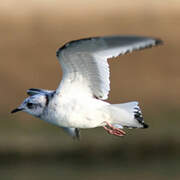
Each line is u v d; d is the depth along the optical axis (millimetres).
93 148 17531
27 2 28203
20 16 26891
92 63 9820
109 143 17594
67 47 9438
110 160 17328
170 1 28062
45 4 28109
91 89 10297
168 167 17109
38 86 22797
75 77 10133
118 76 23266
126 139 17766
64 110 10250
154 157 17531
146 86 22578
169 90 22297
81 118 10273
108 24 26250
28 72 23484
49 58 24438
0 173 16734
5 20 26500
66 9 27625
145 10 27328
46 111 10453
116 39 9094
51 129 18672
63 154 17438
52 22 26531
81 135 17828
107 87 10125
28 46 24984
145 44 8859
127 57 24453
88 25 26250
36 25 26312
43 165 17156
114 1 28109
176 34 25641
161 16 26844
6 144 17656
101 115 10352
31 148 17531
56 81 23172
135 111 10336
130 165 17250
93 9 27609
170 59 24375
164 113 20453
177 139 17953
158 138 17953
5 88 22469
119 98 21812
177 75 23391
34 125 19031
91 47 9453
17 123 19297
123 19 26688
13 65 23828
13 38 25438
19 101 21734
